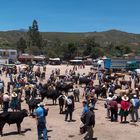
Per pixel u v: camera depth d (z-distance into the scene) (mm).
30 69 82688
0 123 22875
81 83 55000
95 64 124750
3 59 138500
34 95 36562
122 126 26766
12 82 49344
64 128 25703
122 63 108500
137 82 63094
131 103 27984
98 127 26281
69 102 27828
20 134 23547
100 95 42594
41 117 20438
